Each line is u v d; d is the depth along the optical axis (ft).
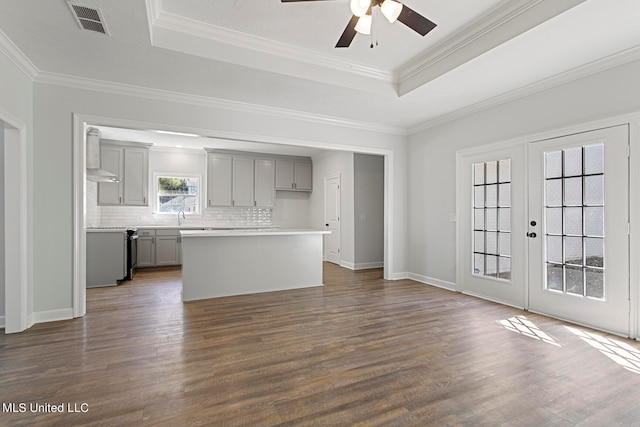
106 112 11.10
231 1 8.02
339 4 8.18
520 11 8.00
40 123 10.26
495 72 10.19
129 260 17.19
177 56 9.14
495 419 5.51
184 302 12.92
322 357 7.88
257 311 11.64
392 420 5.49
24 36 8.09
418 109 13.92
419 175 16.66
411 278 17.38
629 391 6.34
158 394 6.24
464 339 8.98
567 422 5.42
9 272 9.38
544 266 11.16
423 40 9.91
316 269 15.94
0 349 8.27
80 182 10.89
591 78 9.70
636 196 8.82
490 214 13.12
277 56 10.21
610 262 9.40
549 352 8.13
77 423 5.37
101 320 10.59
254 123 13.56
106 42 8.41
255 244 14.62
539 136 11.13
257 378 6.87
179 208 23.45
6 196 9.36
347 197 21.68
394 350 8.28
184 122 12.26
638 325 8.83
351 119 15.46
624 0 6.66
